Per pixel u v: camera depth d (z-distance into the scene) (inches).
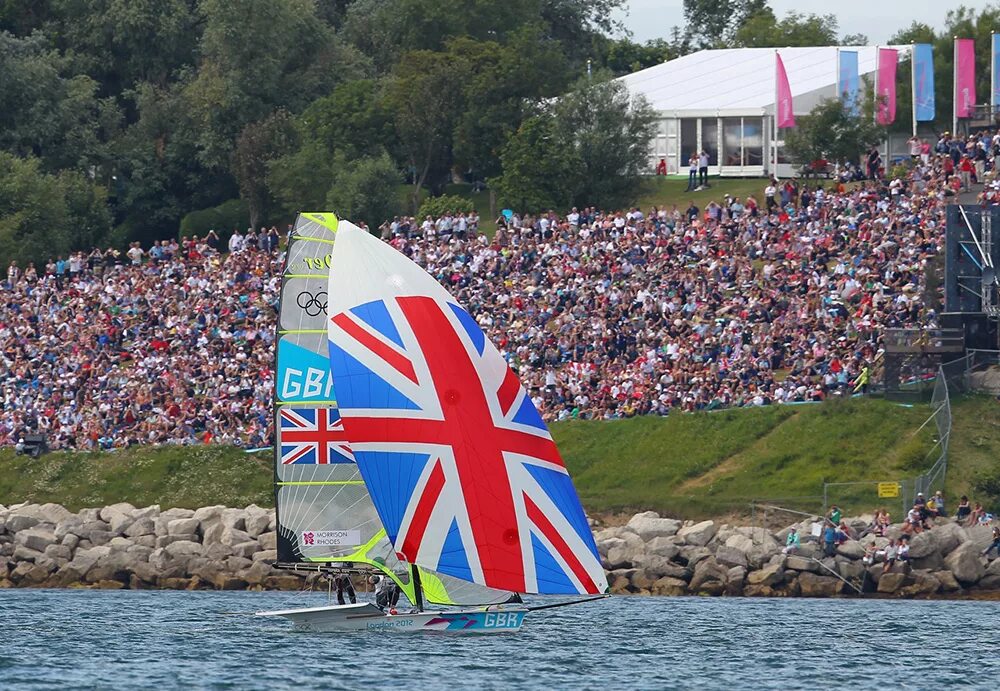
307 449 6353.3
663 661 6102.4
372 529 6368.1
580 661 6033.5
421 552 6112.2
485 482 6082.7
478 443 6097.4
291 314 6387.8
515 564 6058.1
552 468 6112.2
